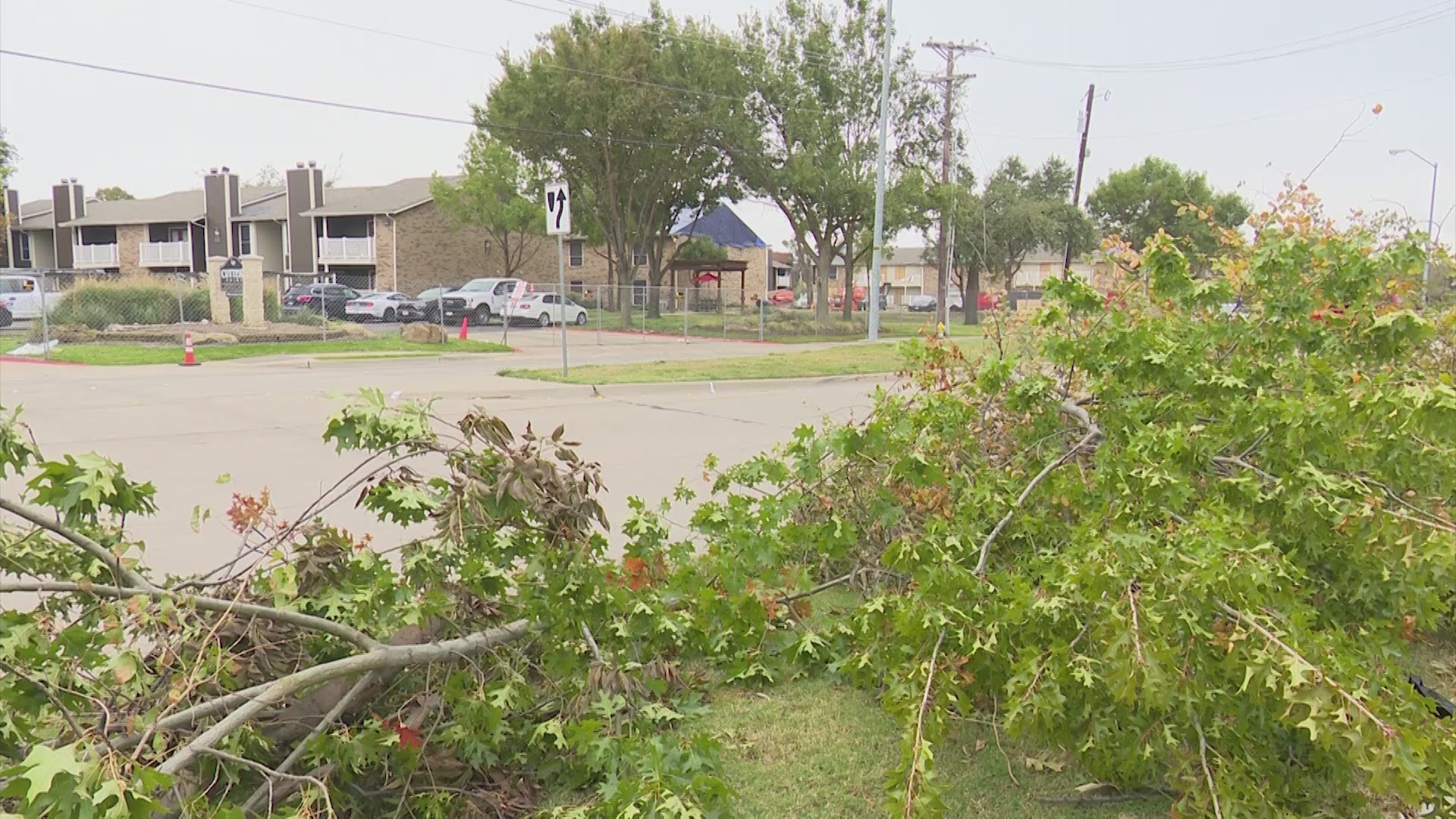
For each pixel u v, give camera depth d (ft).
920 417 14.14
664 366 61.00
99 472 8.80
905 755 8.67
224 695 9.31
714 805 9.53
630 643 12.74
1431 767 8.54
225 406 42.32
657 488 26.58
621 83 117.39
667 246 191.83
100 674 9.23
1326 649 8.51
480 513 10.23
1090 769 10.25
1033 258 238.68
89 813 6.22
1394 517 10.76
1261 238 18.37
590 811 9.77
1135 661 8.18
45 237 207.41
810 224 121.90
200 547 20.43
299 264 171.83
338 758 9.45
